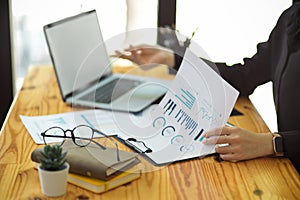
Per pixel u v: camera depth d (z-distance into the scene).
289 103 1.79
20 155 1.48
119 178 1.29
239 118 1.85
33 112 1.86
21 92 2.11
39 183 1.31
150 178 1.36
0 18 2.45
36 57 2.69
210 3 2.50
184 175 1.38
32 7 2.49
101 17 2.49
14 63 2.57
